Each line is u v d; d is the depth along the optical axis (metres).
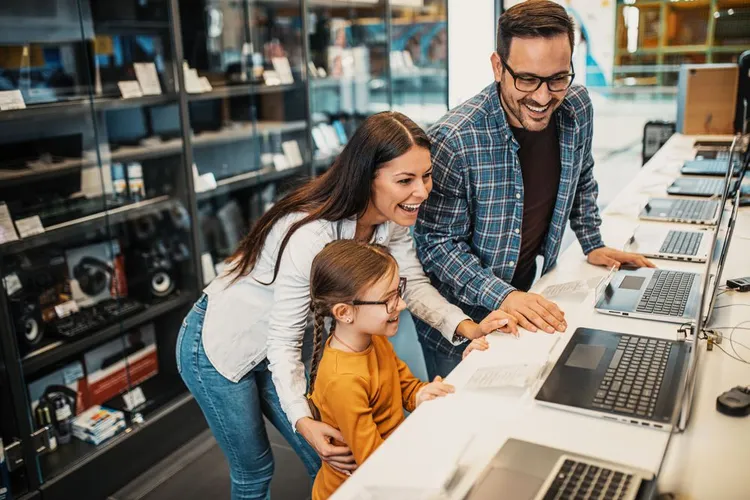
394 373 1.43
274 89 3.40
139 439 2.59
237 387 1.62
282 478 2.51
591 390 1.23
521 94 1.54
